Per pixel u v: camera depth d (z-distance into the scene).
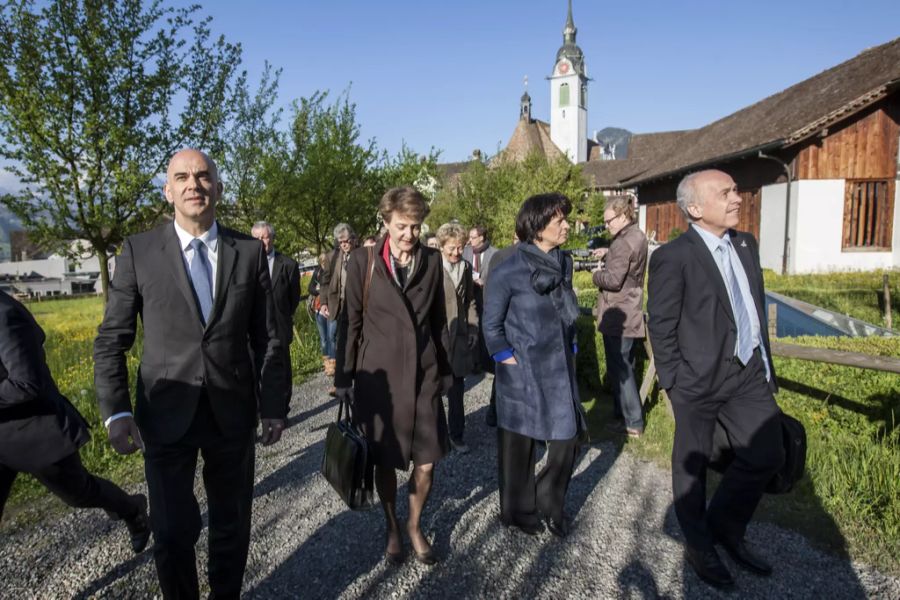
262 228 4.78
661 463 4.00
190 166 2.18
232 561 2.35
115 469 4.21
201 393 2.20
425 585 2.70
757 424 2.62
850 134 15.17
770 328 4.97
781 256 15.96
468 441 4.63
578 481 3.78
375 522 3.32
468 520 3.31
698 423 2.69
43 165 8.30
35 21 8.27
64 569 2.88
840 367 4.16
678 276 2.65
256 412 2.39
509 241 18.77
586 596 2.59
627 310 4.38
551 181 20.14
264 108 11.91
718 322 2.62
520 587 2.67
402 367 2.79
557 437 2.96
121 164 8.97
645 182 24.50
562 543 3.03
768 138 16.38
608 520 3.26
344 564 2.89
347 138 13.39
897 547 2.85
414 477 2.87
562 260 3.09
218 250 2.26
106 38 8.67
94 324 12.53
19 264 48.41
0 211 8.93
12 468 2.32
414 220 2.73
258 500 3.64
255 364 2.38
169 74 9.30
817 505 3.27
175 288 2.18
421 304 2.84
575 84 84.75
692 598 2.55
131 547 3.07
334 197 13.32
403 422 2.78
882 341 4.71
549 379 2.98
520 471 3.09
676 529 3.14
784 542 2.95
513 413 3.03
